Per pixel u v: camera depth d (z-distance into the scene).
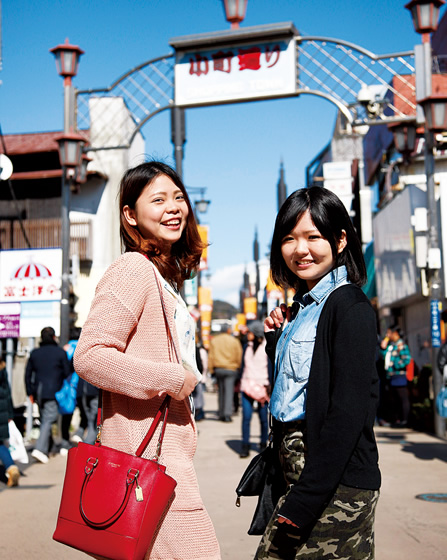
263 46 14.23
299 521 2.37
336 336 2.49
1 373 8.98
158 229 2.76
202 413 17.52
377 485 2.49
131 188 2.79
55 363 10.98
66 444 11.84
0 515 6.91
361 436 2.49
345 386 2.42
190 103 14.65
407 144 13.95
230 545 5.62
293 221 2.76
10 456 8.61
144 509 2.35
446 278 13.92
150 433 2.50
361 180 22.38
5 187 27.02
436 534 5.89
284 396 2.65
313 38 13.98
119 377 2.43
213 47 14.52
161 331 2.57
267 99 14.34
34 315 14.45
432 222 12.87
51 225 26.66
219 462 10.18
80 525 2.39
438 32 22.58
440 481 8.34
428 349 17.48
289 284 2.96
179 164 18.00
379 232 21.08
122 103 27.14
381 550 5.41
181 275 2.90
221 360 17.30
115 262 2.62
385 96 21.89
